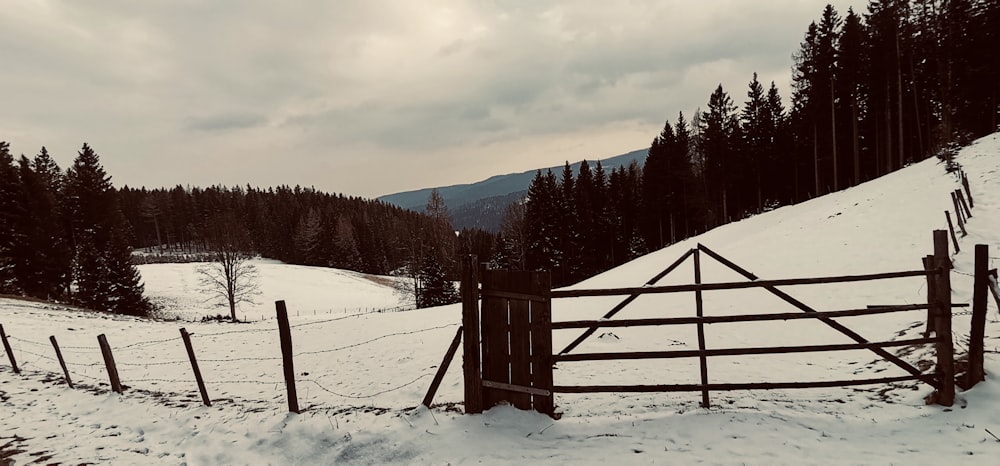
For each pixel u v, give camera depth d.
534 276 5.93
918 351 7.45
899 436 4.97
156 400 8.18
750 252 22.00
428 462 5.04
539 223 59.09
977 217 14.57
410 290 51.06
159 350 18.67
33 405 8.41
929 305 5.53
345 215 115.19
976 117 36.12
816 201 33.47
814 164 47.81
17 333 19.47
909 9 39.78
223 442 5.86
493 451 5.16
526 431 5.61
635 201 65.19
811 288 14.05
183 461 5.51
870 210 20.83
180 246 112.75
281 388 11.41
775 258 19.22
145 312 37.84
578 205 62.84
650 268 28.44
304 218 103.38
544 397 5.95
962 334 7.49
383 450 5.32
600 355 5.84
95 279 37.00
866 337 9.51
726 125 52.88
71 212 45.12
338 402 9.30
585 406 6.68
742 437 5.14
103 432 6.70
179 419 6.95
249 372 13.98
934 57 39.09
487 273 6.13
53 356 16.09
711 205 54.28
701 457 4.78
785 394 6.66
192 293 47.94
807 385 5.59
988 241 12.53
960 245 13.00
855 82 40.91
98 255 38.19
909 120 45.44
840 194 31.53
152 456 5.71
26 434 6.69
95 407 8.05
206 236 89.31
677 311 14.99
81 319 25.06
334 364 14.09
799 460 4.61
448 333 16.88
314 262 92.50
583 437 5.42
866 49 42.41
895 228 16.97
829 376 7.69
